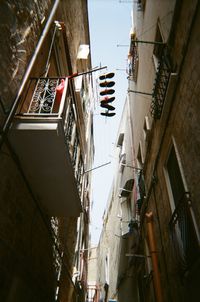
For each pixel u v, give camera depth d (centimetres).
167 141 671
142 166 1070
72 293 1113
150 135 877
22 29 506
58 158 498
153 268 709
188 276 505
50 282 702
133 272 1152
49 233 693
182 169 556
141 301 987
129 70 1274
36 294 570
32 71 559
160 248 743
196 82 482
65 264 915
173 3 618
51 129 456
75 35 1097
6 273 413
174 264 604
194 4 489
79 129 1018
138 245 1038
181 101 561
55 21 719
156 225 790
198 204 473
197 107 478
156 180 779
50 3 695
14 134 459
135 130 1269
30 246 540
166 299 678
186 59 530
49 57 659
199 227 464
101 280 2442
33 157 495
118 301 1430
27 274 508
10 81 445
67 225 976
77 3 1102
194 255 469
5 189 423
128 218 1358
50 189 586
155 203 801
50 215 701
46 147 478
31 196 546
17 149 476
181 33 563
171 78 579
